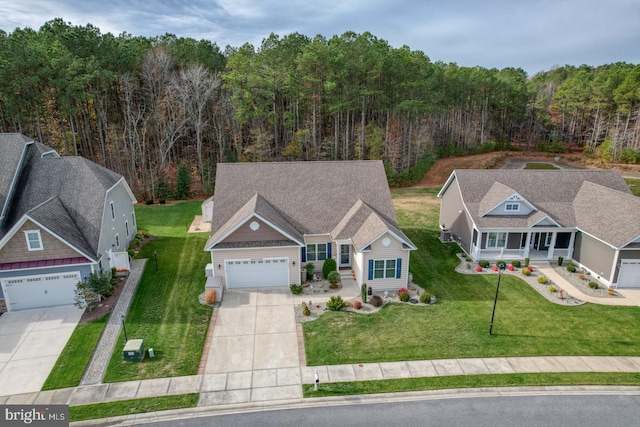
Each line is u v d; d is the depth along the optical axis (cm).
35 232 2195
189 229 3672
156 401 1606
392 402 1619
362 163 3066
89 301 2197
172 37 6003
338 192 2889
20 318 2167
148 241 3344
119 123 5147
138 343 1859
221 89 5309
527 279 2691
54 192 2594
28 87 4047
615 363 1848
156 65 5038
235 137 5294
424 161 6091
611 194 2888
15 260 2209
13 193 2606
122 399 1614
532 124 8856
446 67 7231
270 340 2006
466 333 2066
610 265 2570
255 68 5119
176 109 5172
